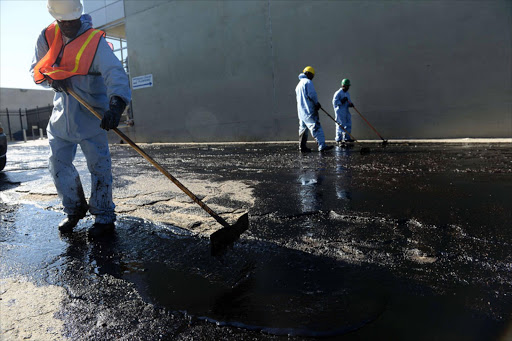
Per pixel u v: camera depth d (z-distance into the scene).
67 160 2.53
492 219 2.42
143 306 1.50
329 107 10.44
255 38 11.53
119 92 2.20
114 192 4.02
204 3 12.46
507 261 1.76
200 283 1.69
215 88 12.71
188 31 13.05
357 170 4.77
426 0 8.68
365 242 2.11
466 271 1.67
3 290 1.71
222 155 7.82
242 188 3.98
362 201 3.11
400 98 9.30
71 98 2.32
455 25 8.41
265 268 1.82
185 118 13.73
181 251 2.12
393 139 9.51
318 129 7.30
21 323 1.41
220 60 12.41
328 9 10.05
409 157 5.79
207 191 3.91
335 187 3.77
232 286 1.64
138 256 2.08
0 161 6.18
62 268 1.95
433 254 1.88
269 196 3.51
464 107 8.54
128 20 14.83
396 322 1.29
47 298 1.61
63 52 2.21
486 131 8.36
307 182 4.14
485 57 8.16
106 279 1.79
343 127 8.27
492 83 8.16
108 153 2.55
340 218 2.65
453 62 8.54
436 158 5.52
